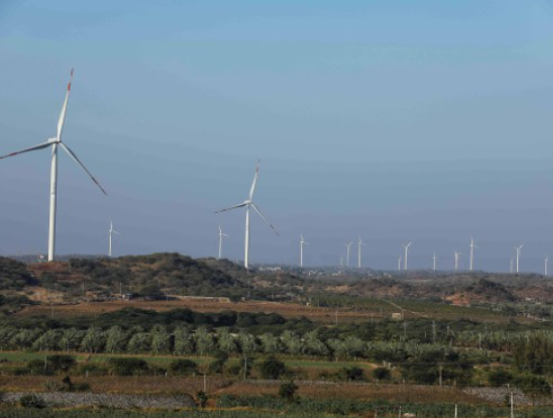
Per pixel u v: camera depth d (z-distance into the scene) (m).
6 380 127.12
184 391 123.31
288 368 144.50
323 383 133.25
